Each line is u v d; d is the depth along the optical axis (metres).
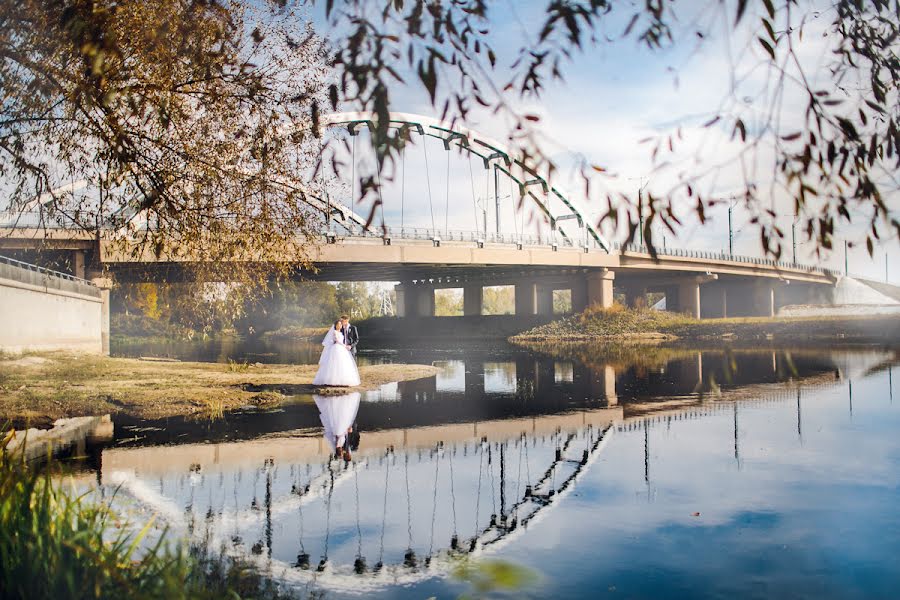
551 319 77.44
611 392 17.48
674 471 7.68
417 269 67.94
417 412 13.95
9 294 27.86
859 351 34.25
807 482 6.96
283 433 11.06
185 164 6.85
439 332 85.44
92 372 22.06
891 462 7.86
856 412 12.12
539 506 6.36
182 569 3.55
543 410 14.09
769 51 2.65
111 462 8.59
